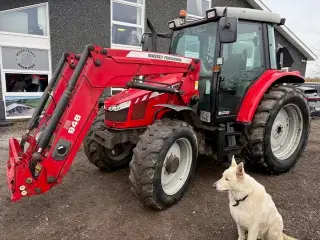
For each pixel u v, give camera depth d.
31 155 2.54
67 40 7.46
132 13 8.41
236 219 2.21
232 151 3.52
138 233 2.51
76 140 2.60
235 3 10.13
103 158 3.74
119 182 3.58
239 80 3.62
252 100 3.52
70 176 3.77
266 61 3.83
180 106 3.02
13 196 2.34
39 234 2.49
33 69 7.23
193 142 3.06
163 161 2.70
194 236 2.48
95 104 2.66
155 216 2.77
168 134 2.72
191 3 9.41
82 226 2.61
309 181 3.60
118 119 3.08
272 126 3.60
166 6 8.85
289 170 3.99
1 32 6.66
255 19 3.59
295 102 3.82
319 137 6.07
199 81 3.64
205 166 4.07
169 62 3.13
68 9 7.31
